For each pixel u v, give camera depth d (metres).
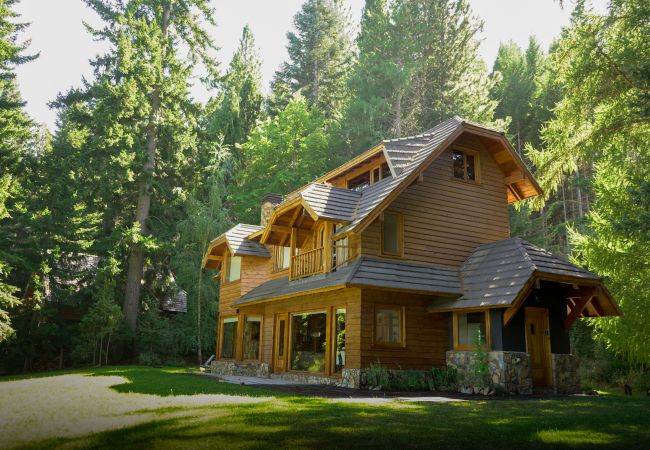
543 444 5.61
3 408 9.12
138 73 31.05
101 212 33.34
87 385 13.48
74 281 32.28
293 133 39.69
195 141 34.16
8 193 25.19
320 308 16.83
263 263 24.08
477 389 13.42
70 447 5.39
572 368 14.49
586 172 34.78
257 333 22.45
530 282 13.48
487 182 18.70
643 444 5.66
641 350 17.02
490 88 39.19
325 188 17.39
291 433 6.01
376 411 8.24
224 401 9.45
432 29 38.09
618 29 15.85
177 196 33.84
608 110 16.52
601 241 18.47
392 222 16.42
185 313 33.72
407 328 15.28
